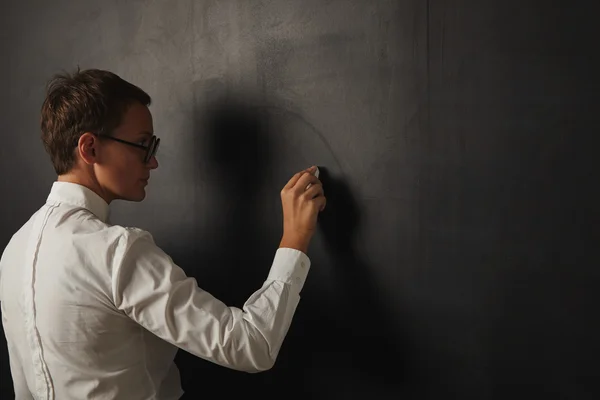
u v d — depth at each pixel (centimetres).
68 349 104
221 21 143
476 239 120
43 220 111
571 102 109
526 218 115
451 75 119
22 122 172
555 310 114
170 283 102
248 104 142
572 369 114
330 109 132
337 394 139
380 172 128
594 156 108
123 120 114
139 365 112
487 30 115
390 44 124
